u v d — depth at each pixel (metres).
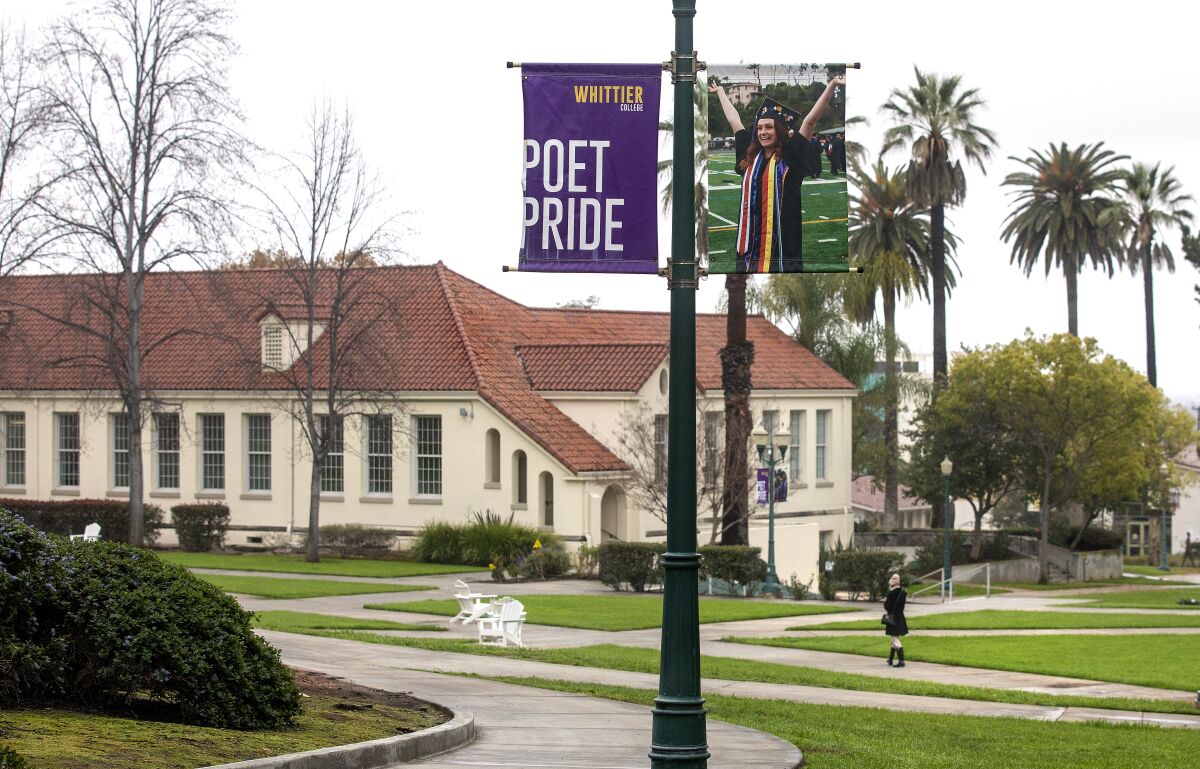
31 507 54.47
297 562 48.00
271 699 13.92
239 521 53.28
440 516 50.06
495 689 19.77
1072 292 79.12
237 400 53.25
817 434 61.25
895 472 73.62
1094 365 61.44
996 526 84.62
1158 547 90.88
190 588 14.11
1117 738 18.25
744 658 27.62
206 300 56.50
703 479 47.44
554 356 52.56
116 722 12.75
